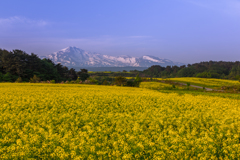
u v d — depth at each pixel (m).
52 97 16.16
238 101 16.95
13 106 11.79
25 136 6.50
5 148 5.91
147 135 6.89
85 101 14.20
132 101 15.13
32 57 69.69
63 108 12.16
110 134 7.05
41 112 11.10
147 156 5.70
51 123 8.14
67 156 5.40
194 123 8.60
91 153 5.61
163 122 8.48
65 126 7.92
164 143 6.10
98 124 8.68
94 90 23.41
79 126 8.53
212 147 5.89
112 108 12.45
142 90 26.81
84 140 6.16
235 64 154.25
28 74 63.94
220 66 155.38
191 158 5.48
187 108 13.23
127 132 7.27
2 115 9.49
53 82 42.12
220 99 17.47
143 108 12.49
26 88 23.53
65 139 6.26
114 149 5.85
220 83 59.06
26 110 11.36
